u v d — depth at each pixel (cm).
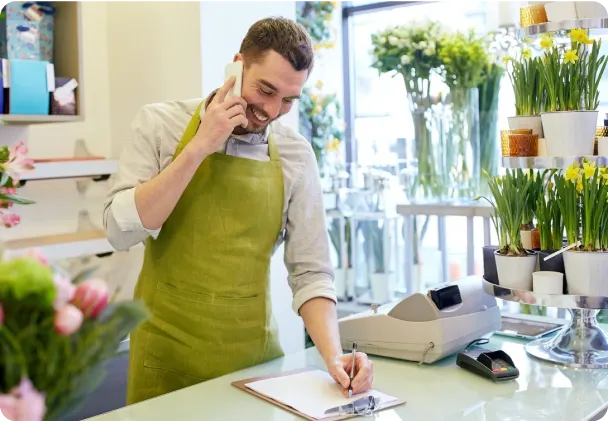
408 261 377
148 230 180
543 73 197
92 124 349
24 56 286
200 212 192
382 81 472
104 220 189
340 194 437
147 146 192
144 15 336
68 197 333
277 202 200
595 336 198
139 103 344
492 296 214
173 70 328
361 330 204
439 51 358
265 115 185
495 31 363
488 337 222
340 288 439
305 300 201
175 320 195
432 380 181
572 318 201
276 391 169
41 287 83
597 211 184
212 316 193
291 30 178
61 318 84
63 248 296
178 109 199
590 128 191
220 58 328
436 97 365
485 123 370
